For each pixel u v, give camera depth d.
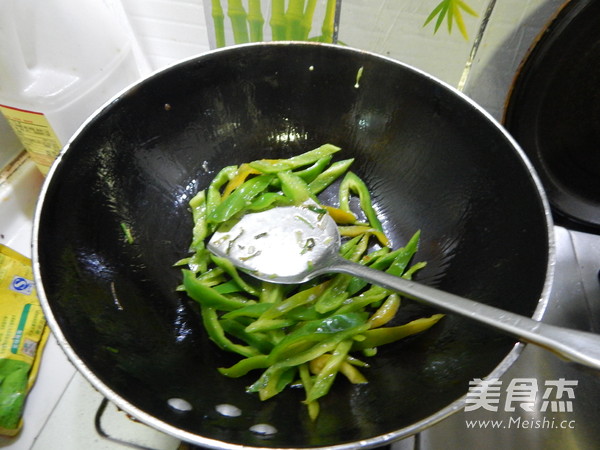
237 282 0.28
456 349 0.22
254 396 0.23
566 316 0.29
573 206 0.35
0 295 0.31
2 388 0.28
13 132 0.36
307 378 0.24
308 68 0.30
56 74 0.31
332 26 0.34
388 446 0.24
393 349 0.25
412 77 0.29
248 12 0.34
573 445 0.24
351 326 0.25
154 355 0.24
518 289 0.22
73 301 0.21
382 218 0.32
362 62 0.29
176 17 0.35
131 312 0.25
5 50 0.28
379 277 0.23
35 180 0.37
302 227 0.29
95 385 0.19
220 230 0.29
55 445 0.27
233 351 0.25
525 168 0.24
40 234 0.22
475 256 0.26
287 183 0.31
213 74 0.29
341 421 0.21
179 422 0.19
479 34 0.32
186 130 0.31
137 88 0.27
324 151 0.33
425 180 0.30
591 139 0.32
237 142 0.33
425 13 0.31
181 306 0.27
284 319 0.26
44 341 0.31
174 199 0.31
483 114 0.26
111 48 0.33
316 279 0.29
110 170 0.27
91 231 0.25
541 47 0.29
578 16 0.27
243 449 0.17
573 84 0.30
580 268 0.31
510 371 0.26
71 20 0.29
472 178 0.28
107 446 0.27
